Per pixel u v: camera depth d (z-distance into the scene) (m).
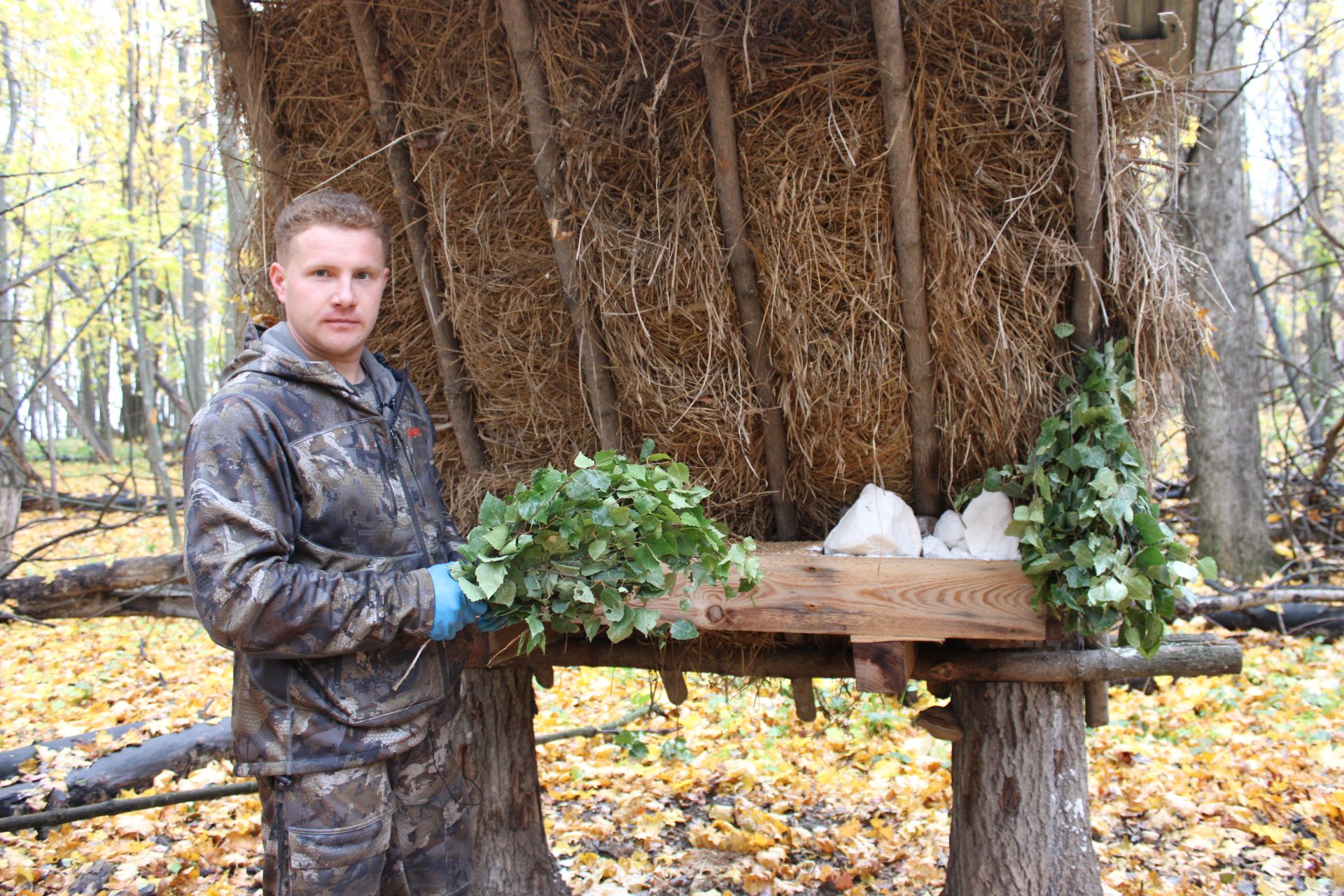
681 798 3.45
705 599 2.05
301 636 1.39
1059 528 1.85
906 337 2.03
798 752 3.91
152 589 4.88
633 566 1.72
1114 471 1.84
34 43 8.49
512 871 2.55
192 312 13.16
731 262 2.08
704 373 2.19
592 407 2.31
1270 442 8.26
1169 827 3.09
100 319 10.05
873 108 1.93
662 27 2.00
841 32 1.92
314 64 2.24
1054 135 1.91
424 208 2.26
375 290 1.63
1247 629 5.34
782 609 2.02
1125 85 1.97
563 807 3.37
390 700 1.54
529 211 2.18
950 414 2.12
